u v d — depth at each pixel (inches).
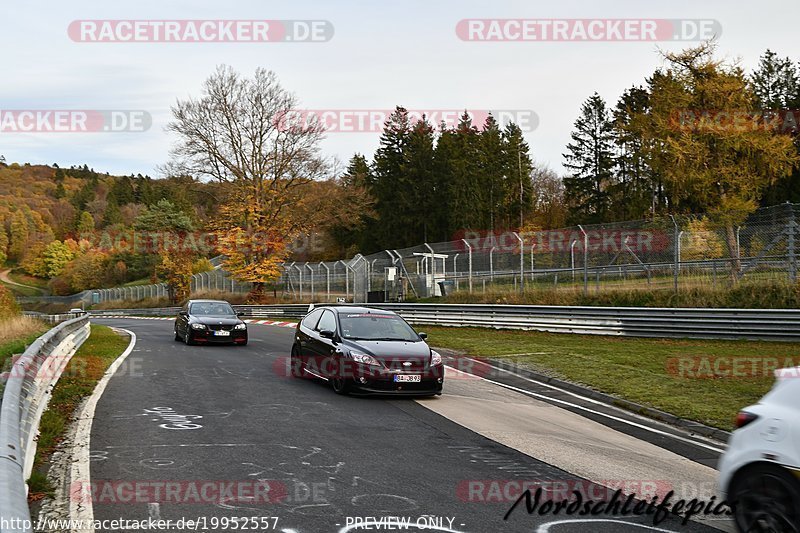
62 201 4416.8
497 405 446.3
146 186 3951.8
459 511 227.5
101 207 3959.2
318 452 299.4
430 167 2566.4
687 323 754.8
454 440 334.3
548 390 519.5
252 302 1683.1
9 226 3937.0
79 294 3034.0
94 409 386.3
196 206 1766.7
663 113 1397.6
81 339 756.6
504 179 2819.9
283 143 1654.8
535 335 863.7
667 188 1411.2
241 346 810.8
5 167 4849.9
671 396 467.2
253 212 1628.9
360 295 1405.0
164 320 1708.9
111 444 304.7
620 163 2492.6
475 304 1021.8
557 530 213.9
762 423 203.8
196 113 1638.8
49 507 219.5
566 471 285.7
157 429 336.8
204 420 362.0
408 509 226.8
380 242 2578.7
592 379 538.9
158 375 531.5
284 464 277.9
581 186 2527.1
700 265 836.0
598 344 743.7
